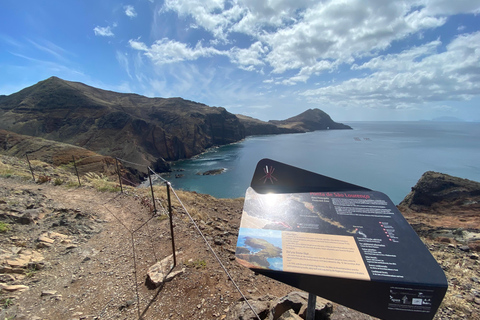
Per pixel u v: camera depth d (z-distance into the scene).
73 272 4.90
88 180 14.18
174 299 4.04
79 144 119.81
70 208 8.26
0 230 5.93
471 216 17.80
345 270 2.07
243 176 77.94
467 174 77.88
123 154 108.06
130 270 4.96
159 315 3.72
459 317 4.64
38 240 5.91
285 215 2.62
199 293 4.19
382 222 2.45
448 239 10.66
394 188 62.94
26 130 129.12
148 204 8.94
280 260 2.19
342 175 77.81
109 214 8.23
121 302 4.01
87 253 5.68
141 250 5.77
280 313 3.56
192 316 3.69
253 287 4.72
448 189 31.14
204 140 167.75
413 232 2.33
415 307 1.99
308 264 2.13
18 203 7.95
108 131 128.50
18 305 3.80
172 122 172.50
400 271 2.03
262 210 2.71
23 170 14.18
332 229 2.43
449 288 5.92
